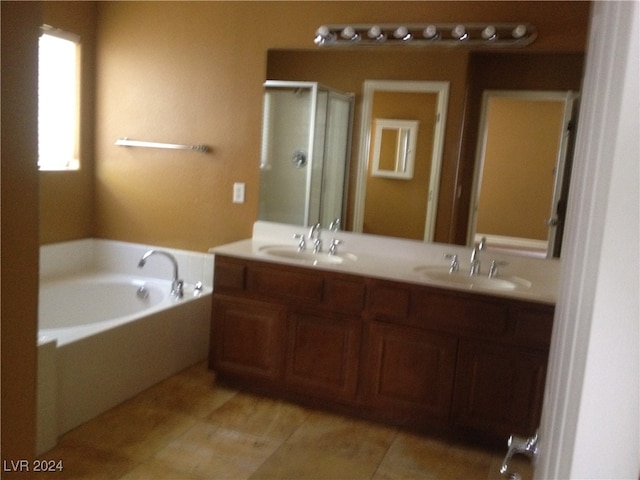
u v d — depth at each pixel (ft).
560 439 1.98
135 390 9.95
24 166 3.24
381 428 9.39
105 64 12.43
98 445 8.26
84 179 12.68
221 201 11.91
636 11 1.41
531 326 8.28
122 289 12.25
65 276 12.11
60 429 8.40
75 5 11.77
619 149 1.44
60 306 11.43
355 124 10.53
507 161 9.59
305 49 10.81
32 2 3.20
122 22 12.17
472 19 9.72
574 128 9.11
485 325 8.52
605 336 1.50
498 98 9.55
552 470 2.13
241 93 11.44
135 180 12.58
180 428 8.94
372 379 9.30
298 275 9.56
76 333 8.80
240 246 10.63
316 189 11.02
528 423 8.48
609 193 1.46
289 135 11.14
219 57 11.51
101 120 12.66
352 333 9.33
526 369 8.39
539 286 8.98
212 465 7.98
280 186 11.34
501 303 8.39
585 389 1.53
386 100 10.27
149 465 7.86
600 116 1.99
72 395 8.57
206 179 11.97
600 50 2.35
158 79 12.07
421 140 10.09
